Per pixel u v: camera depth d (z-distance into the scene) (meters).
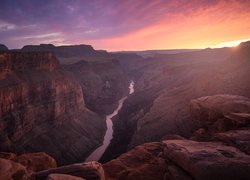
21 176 9.44
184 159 8.59
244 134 10.32
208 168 7.55
